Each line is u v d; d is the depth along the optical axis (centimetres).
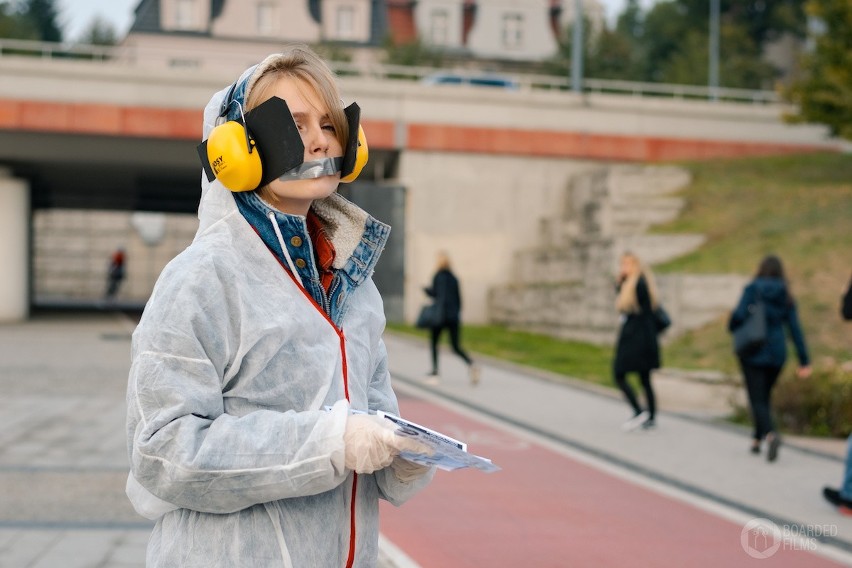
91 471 821
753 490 827
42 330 2400
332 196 222
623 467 915
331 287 220
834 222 2330
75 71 2594
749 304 968
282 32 6312
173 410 192
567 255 2556
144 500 209
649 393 1121
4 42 2559
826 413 1145
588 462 934
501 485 824
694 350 1902
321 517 207
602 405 1322
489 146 2817
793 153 3034
